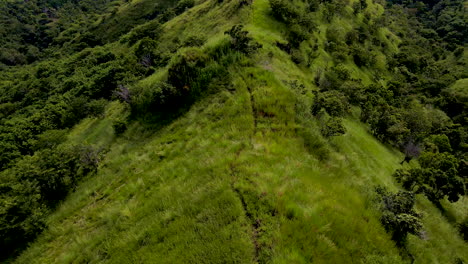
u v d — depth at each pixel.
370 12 112.31
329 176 13.85
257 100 19.02
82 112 50.44
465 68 113.94
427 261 12.19
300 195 10.32
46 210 16.75
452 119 65.94
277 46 41.72
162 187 13.92
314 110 22.08
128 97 28.38
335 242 8.91
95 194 17.92
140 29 92.50
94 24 153.00
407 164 35.28
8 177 24.25
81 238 13.02
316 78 43.41
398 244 11.55
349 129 31.16
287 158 13.40
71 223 15.55
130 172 18.59
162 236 9.73
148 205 12.46
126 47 90.44
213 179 11.88
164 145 19.94
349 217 10.18
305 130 17.22
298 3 69.62
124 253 9.97
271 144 14.41
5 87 107.69
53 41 171.12
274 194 10.02
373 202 13.41
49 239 14.71
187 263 8.17
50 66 103.94
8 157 42.62
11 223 15.21
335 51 61.75
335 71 51.28
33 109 65.75
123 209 13.37
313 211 9.47
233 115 18.72
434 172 25.67
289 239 8.38
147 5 147.12
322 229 8.88
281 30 49.97
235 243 8.30
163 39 77.62
